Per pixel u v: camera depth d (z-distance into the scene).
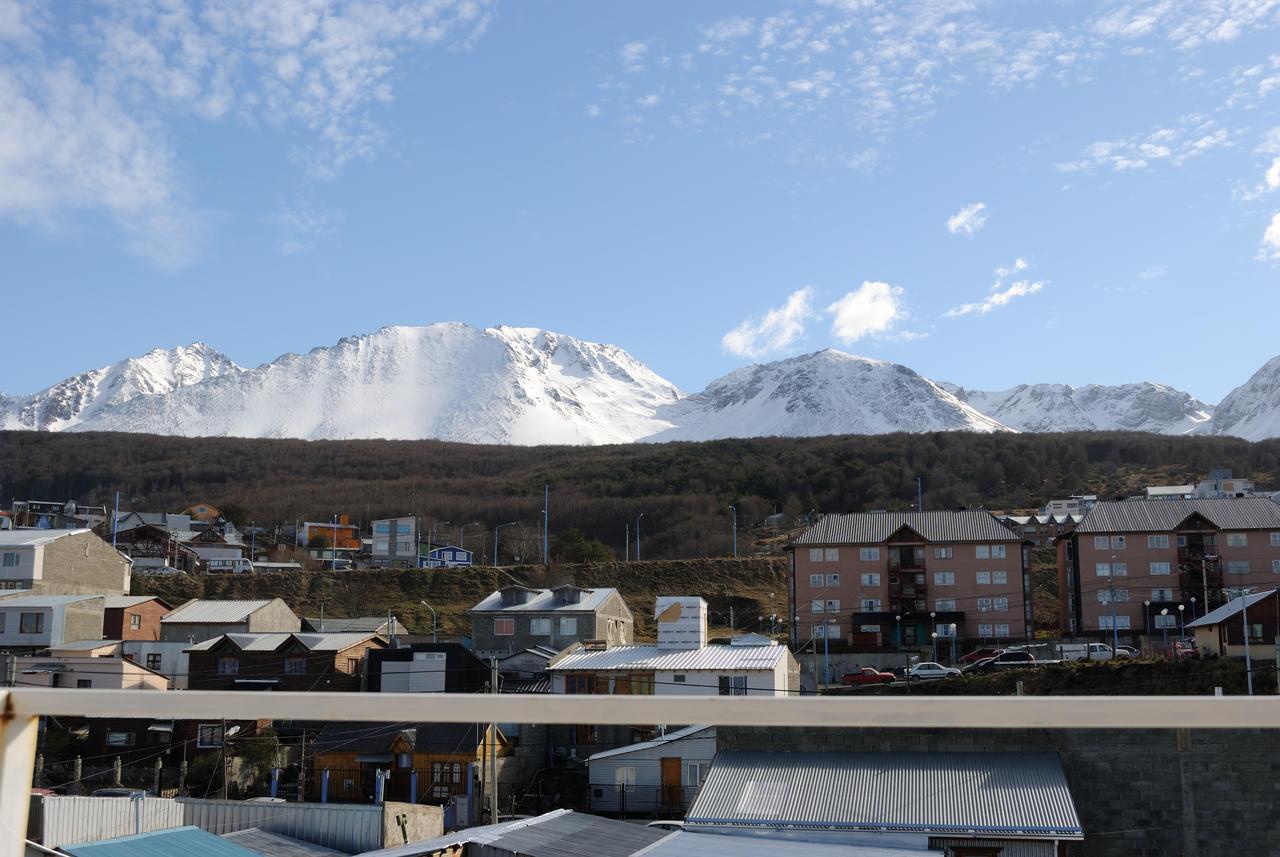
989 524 77.38
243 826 27.14
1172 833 24.11
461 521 136.88
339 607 89.62
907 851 21.75
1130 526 74.19
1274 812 23.77
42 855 19.38
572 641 63.81
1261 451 156.75
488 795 39.56
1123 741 24.80
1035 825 22.31
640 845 23.08
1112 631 72.88
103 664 50.78
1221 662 48.69
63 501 166.12
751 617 86.12
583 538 107.56
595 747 43.69
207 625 63.38
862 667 68.00
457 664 52.12
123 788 38.78
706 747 37.81
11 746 2.89
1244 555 72.44
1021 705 2.63
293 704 2.94
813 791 24.53
